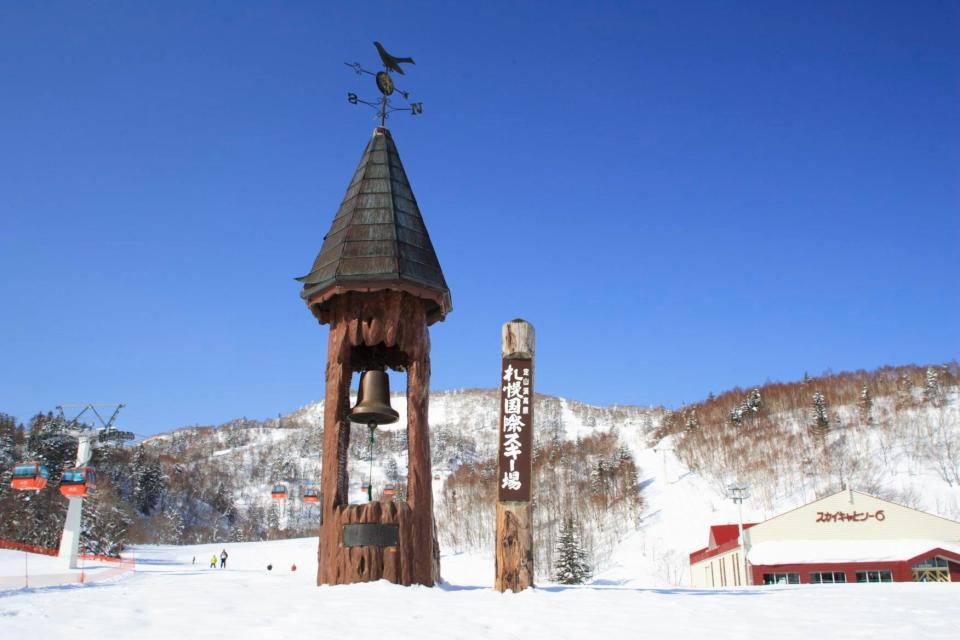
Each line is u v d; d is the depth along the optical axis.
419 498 13.95
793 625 10.10
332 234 15.76
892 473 87.88
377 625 9.58
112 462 116.50
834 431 102.56
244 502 160.25
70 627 9.45
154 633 9.02
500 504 13.91
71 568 37.78
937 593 16.92
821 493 86.06
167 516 116.19
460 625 9.76
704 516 85.94
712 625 10.05
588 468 109.25
